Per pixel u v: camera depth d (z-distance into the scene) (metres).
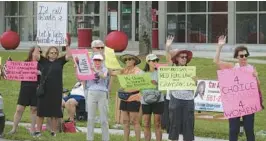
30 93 18.72
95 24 56.12
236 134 15.34
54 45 19.38
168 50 16.41
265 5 49.09
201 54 44.78
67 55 18.45
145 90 16.31
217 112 21.17
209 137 19.16
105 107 17.09
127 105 16.66
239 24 50.22
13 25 61.78
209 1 51.22
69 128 19.80
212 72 33.78
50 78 18.11
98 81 16.97
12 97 28.66
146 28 40.16
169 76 15.69
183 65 15.91
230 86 15.18
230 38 50.31
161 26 52.72
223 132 19.62
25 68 18.61
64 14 19.41
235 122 15.31
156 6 53.03
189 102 15.66
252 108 15.14
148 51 40.25
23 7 60.91
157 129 16.56
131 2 53.88
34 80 18.61
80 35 50.56
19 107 18.92
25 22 60.81
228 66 15.74
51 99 18.17
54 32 19.41
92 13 56.22
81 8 56.84
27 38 60.72
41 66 18.44
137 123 16.73
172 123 15.74
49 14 19.41
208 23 51.41
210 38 51.41
